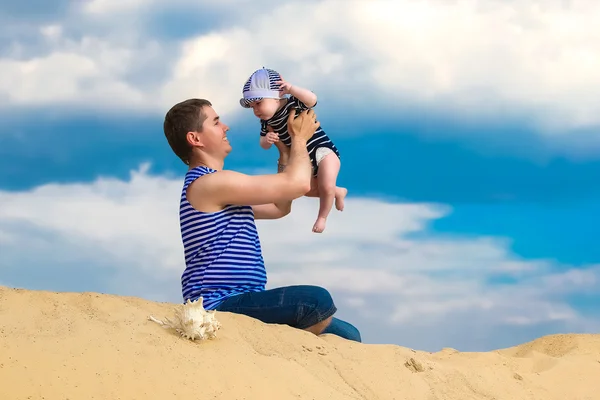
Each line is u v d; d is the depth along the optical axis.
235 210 4.64
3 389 3.16
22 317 3.73
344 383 4.08
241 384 3.63
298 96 5.25
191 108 4.66
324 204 5.41
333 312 4.71
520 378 4.97
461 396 4.41
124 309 4.09
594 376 5.22
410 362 4.55
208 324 3.88
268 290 4.59
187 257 4.67
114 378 3.37
